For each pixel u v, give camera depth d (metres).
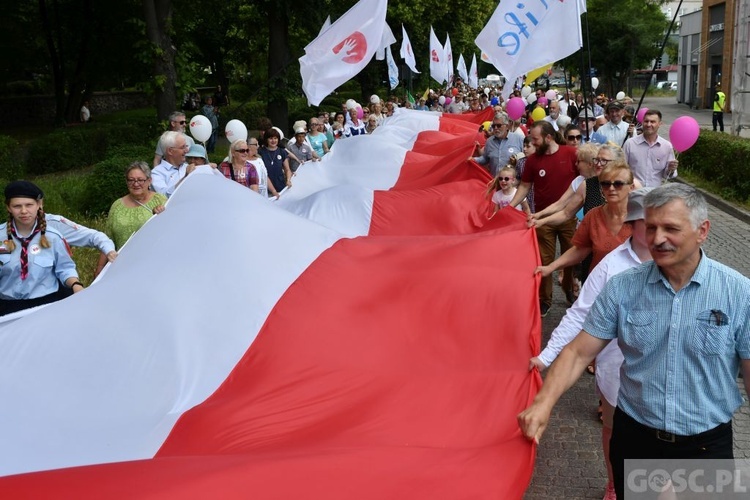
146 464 3.12
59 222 5.81
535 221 6.40
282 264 5.14
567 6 9.09
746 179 14.28
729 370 3.09
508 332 4.78
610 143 6.28
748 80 21.20
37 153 19.12
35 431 3.64
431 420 3.88
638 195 3.89
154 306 4.40
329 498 2.93
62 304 4.40
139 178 6.42
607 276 3.99
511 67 9.53
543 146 7.80
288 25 23.55
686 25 51.75
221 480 2.91
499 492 3.05
